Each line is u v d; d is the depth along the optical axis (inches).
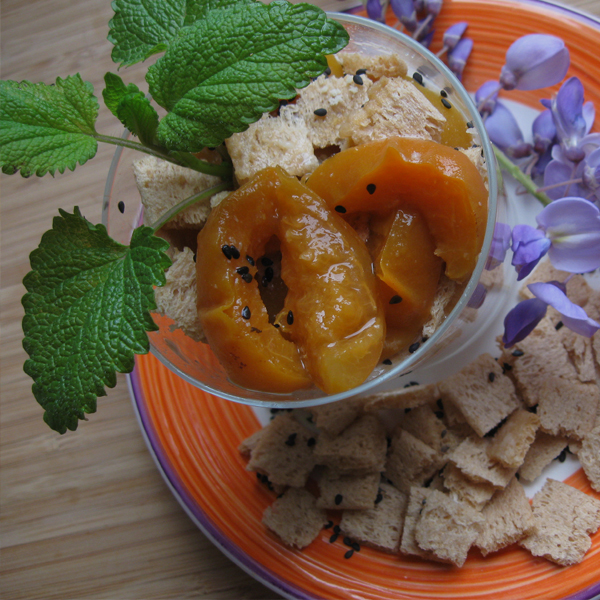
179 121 10.9
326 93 12.1
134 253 10.8
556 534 12.7
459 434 13.5
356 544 13.2
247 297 11.5
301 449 13.5
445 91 12.2
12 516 14.4
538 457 13.1
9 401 14.7
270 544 13.3
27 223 15.0
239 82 10.7
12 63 15.4
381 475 13.6
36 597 14.2
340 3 14.6
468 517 12.7
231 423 13.8
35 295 10.9
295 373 11.5
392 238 11.3
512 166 13.4
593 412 13.0
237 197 11.4
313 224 11.4
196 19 11.3
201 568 13.9
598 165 12.9
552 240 12.8
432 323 11.6
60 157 11.0
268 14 10.7
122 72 15.0
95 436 14.4
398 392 13.3
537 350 13.4
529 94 13.8
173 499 14.1
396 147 11.1
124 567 14.0
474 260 11.4
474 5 13.9
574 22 13.5
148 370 13.9
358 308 11.2
